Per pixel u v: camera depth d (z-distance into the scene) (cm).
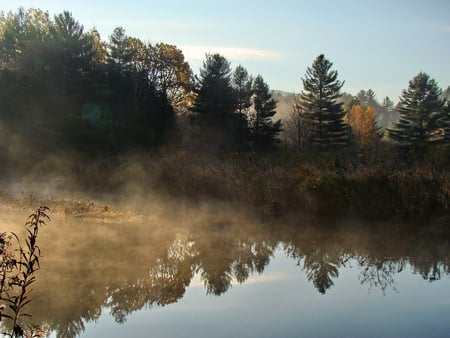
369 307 803
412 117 5994
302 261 1084
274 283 924
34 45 3722
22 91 3497
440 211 1501
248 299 829
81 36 4044
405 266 1056
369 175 1594
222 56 4688
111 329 689
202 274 962
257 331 693
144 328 695
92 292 815
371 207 1521
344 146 4916
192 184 1716
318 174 1616
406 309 798
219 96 4556
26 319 704
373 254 1151
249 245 1204
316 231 1363
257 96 4916
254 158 2114
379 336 685
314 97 5216
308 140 5056
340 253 1151
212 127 4491
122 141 3525
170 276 928
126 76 4403
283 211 1550
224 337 671
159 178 1811
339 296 857
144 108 4172
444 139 5491
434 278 973
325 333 694
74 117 3384
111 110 3825
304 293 870
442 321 748
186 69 5288
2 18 4494
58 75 3709
